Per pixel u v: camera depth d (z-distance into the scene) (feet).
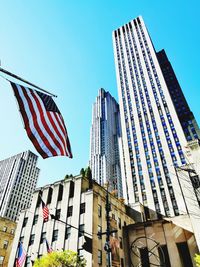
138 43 410.31
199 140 98.58
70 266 87.97
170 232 90.07
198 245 79.46
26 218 143.54
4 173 496.23
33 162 540.52
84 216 118.73
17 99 28.07
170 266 81.61
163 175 239.30
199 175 90.22
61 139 31.48
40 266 87.35
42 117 30.30
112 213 139.74
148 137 283.79
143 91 338.13
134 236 94.38
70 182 142.82
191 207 87.45
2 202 428.56
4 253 158.71
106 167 583.58
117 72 393.50
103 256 108.27
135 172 262.67
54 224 127.13
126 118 325.21
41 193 151.12
